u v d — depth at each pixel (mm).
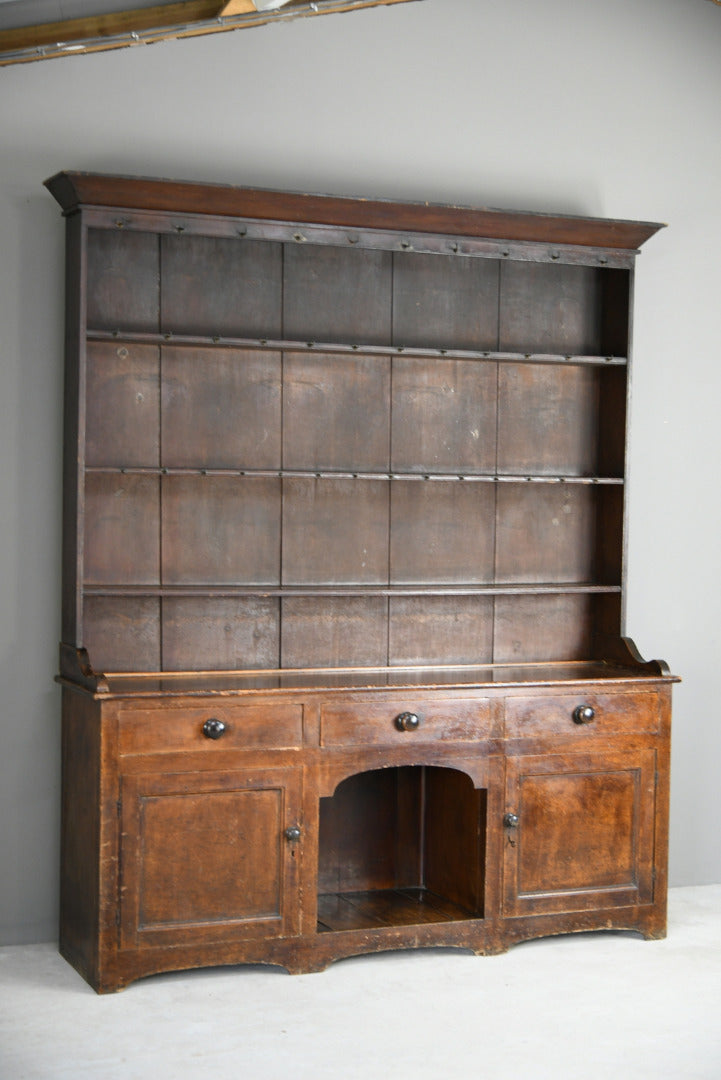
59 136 4617
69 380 4488
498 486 5066
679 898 5293
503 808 4555
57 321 4609
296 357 4805
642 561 5363
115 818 4109
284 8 4660
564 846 4645
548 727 4609
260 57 4828
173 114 4742
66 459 4520
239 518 4754
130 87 4688
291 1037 3775
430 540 4988
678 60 5387
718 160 5453
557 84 5223
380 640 4930
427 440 4973
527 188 5191
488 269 5035
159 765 4156
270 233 4496
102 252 4574
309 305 4824
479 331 5031
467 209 4609
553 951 4605
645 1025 3912
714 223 5445
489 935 4543
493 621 5078
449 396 4996
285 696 4297
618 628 5043
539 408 5113
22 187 4574
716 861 5457
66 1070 3518
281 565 4805
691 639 5445
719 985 4270
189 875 4207
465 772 4512
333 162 4934
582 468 5180
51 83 4605
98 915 4098
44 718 4617
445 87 5066
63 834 4504
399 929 4445
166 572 4668
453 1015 3969
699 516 5441
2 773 4578
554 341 5137
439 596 5004
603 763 4691
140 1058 3605
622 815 4727
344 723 4367
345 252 4859
